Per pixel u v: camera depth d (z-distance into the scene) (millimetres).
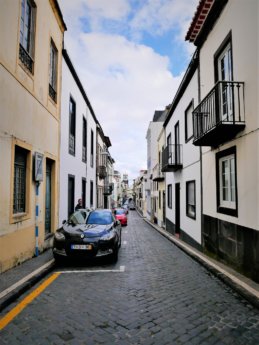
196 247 10562
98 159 25125
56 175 10953
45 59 9461
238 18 6738
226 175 7836
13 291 4941
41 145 9070
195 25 9203
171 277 6539
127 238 15008
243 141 6492
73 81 14055
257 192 5824
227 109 7246
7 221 6473
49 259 7852
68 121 13031
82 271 7031
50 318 4066
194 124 9922
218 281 6203
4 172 6328
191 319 4078
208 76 9039
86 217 9406
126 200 115062
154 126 33812
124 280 6207
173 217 16297
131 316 4156
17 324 3863
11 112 6723
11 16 6707
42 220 9078
